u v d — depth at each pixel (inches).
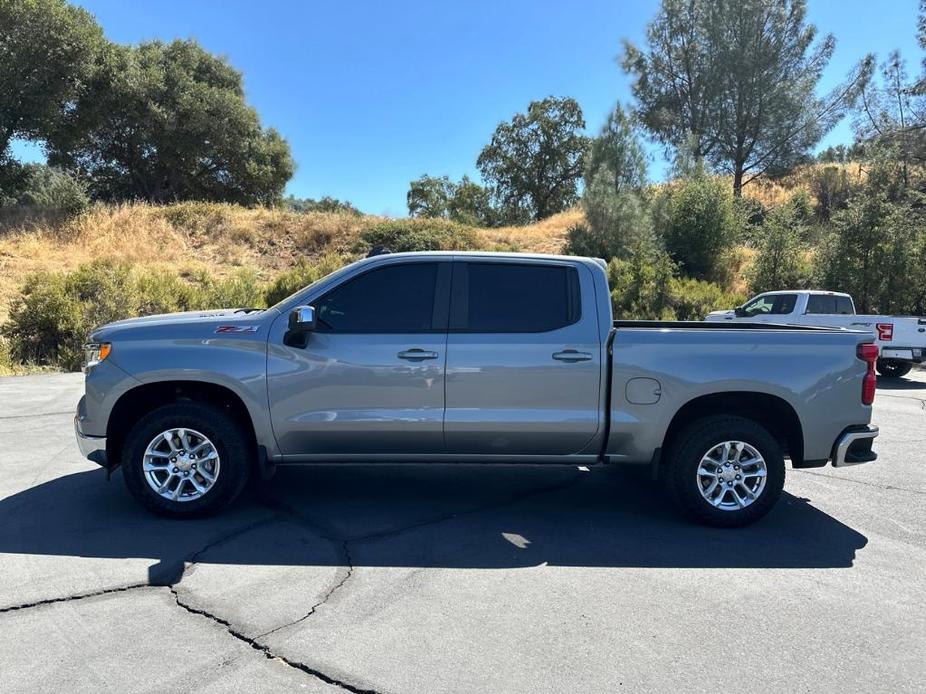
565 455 195.5
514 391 189.2
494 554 171.5
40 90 921.5
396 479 237.1
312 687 112.6
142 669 116.9
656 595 149.6
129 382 185.6
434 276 195.2
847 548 179.9
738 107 1221.1
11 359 486.9
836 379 191.5
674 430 198.8
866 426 194.2
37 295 512.1
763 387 189.5
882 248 693.9
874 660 124.2
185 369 185.6
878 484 242.5
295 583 152.1
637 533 188.5
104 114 1057.5
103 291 539.5
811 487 238.5
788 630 134.8
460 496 219.0
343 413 188.5
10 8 856.9
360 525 190.4
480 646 126.4
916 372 596.7
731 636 132.0
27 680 113.0
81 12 983.0
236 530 184.1
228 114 1214.3
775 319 552.1
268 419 188.2
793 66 1198.3
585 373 189.6
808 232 852.6
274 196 1371.8
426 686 113.3
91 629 130.3
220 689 111.6
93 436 187.5
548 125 1785.2
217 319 193.5
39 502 203.2
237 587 149.6
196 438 189.8
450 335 190.1
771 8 1181.7
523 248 922.7
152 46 1203.2
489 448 193.5
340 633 130.3
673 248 857.5
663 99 1317.7
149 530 182.4
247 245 877.2
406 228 915.4
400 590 149.6
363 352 188.2
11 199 1023.0
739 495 195.3
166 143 1165.7
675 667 120.5
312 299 192.4
